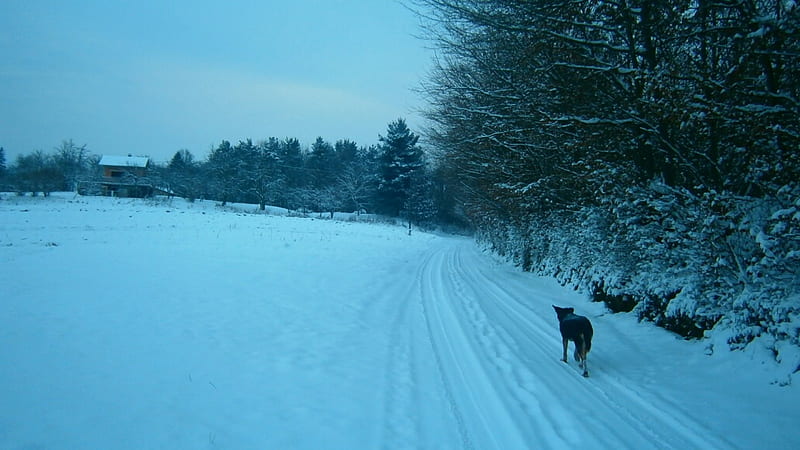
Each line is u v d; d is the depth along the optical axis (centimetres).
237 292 1070
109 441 430
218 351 690
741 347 659
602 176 1015
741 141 720
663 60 899
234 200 7825
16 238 1711
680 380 627
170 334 738
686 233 773
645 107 859
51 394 505
